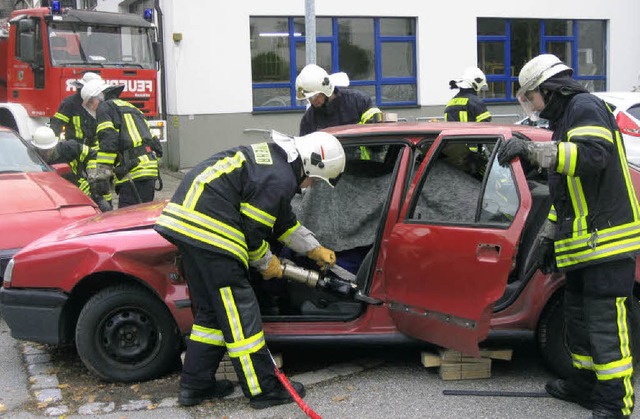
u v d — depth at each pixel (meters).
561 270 3.62
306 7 8.73
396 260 4.02
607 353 3.45
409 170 4.18
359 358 4.68
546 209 4.19
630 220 3.44
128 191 6.81
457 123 4.45
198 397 3.97
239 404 3.98
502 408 3.82
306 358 4.73
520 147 3.39
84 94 7.54
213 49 13.62
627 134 9.01
